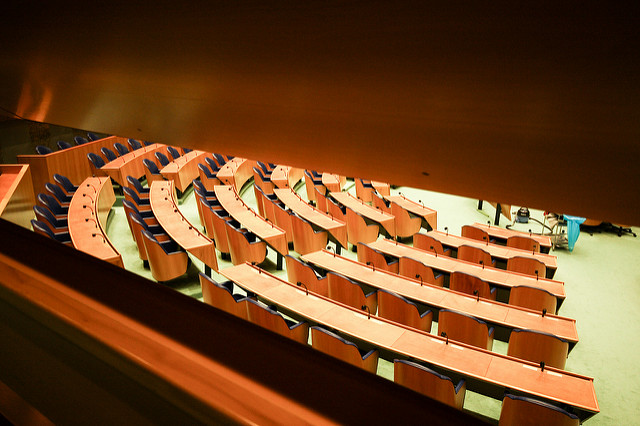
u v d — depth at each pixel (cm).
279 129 65
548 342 365
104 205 690
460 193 60
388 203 854
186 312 66
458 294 450
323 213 684
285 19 43
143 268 570
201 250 516
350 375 50
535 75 35
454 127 45
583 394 307
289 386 50
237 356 55
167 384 54
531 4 30
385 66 42
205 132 82
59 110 108
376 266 550
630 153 37
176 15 51
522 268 550
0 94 113
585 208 49
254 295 454
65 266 82
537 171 46
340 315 396
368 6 37
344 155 63
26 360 78
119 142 993
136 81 73
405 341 362
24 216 616
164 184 734
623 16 28
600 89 33
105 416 66
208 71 59
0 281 80
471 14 33
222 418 49
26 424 76
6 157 1023
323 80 49
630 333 500
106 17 58
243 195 916
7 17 70
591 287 608
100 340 63
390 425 43
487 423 42
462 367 333
